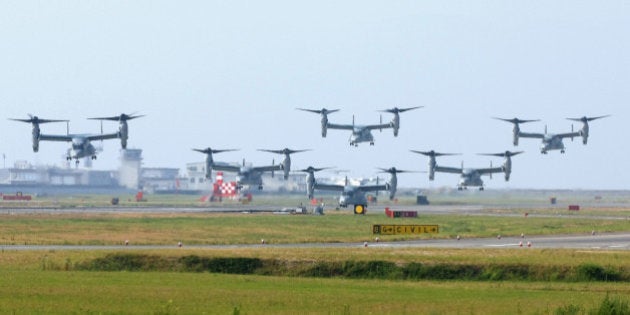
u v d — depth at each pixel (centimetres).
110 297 19638
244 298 19812
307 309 18388
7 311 17588
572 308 18150
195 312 17762
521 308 18800
